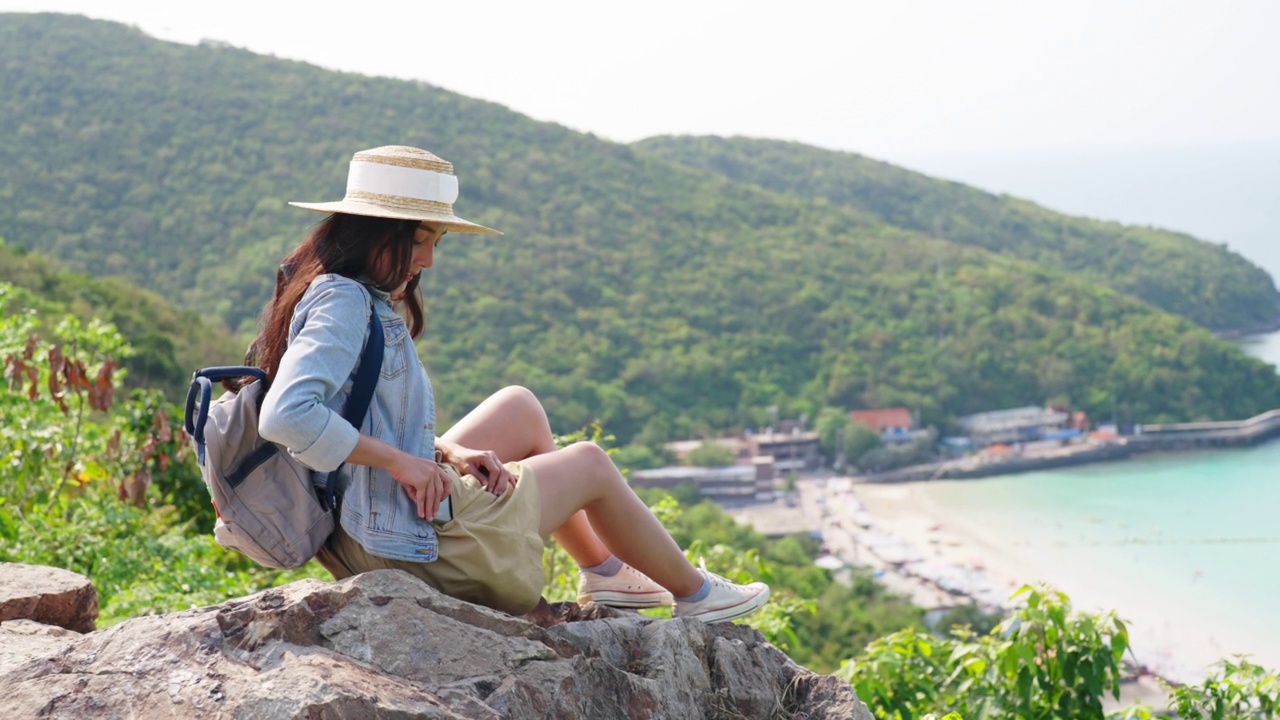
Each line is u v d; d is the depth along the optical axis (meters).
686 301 101.25
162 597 4.90
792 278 108.00
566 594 6.57
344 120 100.50
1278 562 60.16
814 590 44.00
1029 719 4.09
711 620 2.60
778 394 94.44
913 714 4.25
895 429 95.81
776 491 82.81
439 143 105.56
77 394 7.17
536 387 77.94
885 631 34.28
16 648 2.22
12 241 73.56
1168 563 61.06
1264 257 148.38
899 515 76.69
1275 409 106.06
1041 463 93.00
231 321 68.44
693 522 54.94
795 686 2.44
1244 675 4.30
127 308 35.06
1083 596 54.31
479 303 85.56
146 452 7.24
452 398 70.69
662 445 81.62
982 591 55.59
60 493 6.83
